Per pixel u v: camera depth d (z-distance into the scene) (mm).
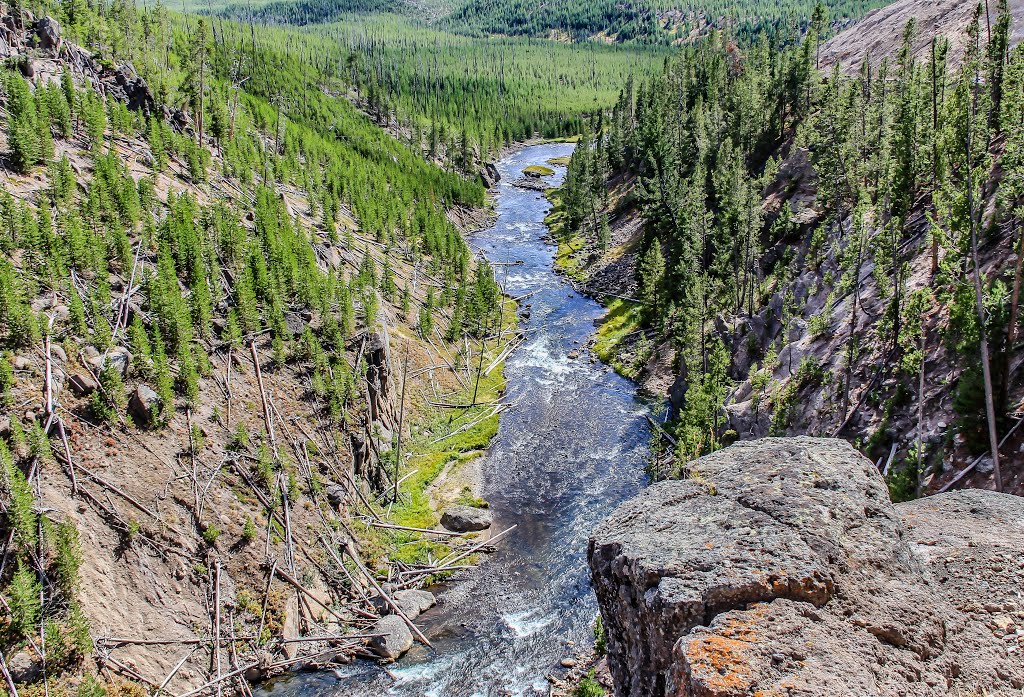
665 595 8711
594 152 163125
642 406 71812
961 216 37781
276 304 60406
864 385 43375
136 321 47188
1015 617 9227
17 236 49719
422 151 190750
